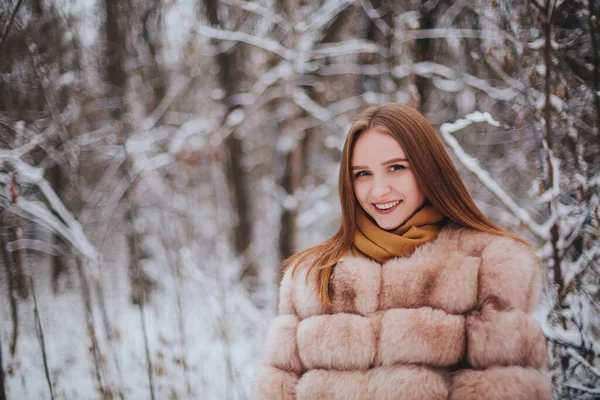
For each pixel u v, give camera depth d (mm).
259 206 7922
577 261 2303
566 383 2084
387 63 5203
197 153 6383
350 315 1312
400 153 1286
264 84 6090
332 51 5512
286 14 5812
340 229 1495
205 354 3111
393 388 1164
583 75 2668
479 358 1112
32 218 3744
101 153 6566
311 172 7426
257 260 6996
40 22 4656
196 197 6961
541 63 2574
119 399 2775
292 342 1402
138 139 6020
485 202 4535
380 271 1316
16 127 3824
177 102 7000
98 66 6172
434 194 1292
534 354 1115
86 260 3559
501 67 3344
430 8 4688
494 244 1220
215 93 6504
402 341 1194
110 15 6012
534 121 2553
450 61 5055
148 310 4426
